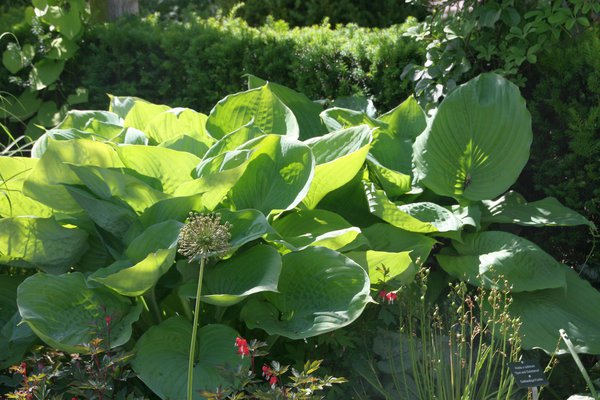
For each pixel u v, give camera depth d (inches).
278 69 219.9
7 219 135.0
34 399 114.5
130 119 178.7
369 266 138.7
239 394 106.0
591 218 171.2
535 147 177.6
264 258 131.0
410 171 172.6
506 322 133.7
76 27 238.1
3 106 245.8
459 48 182.1
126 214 136.9
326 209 165.5
